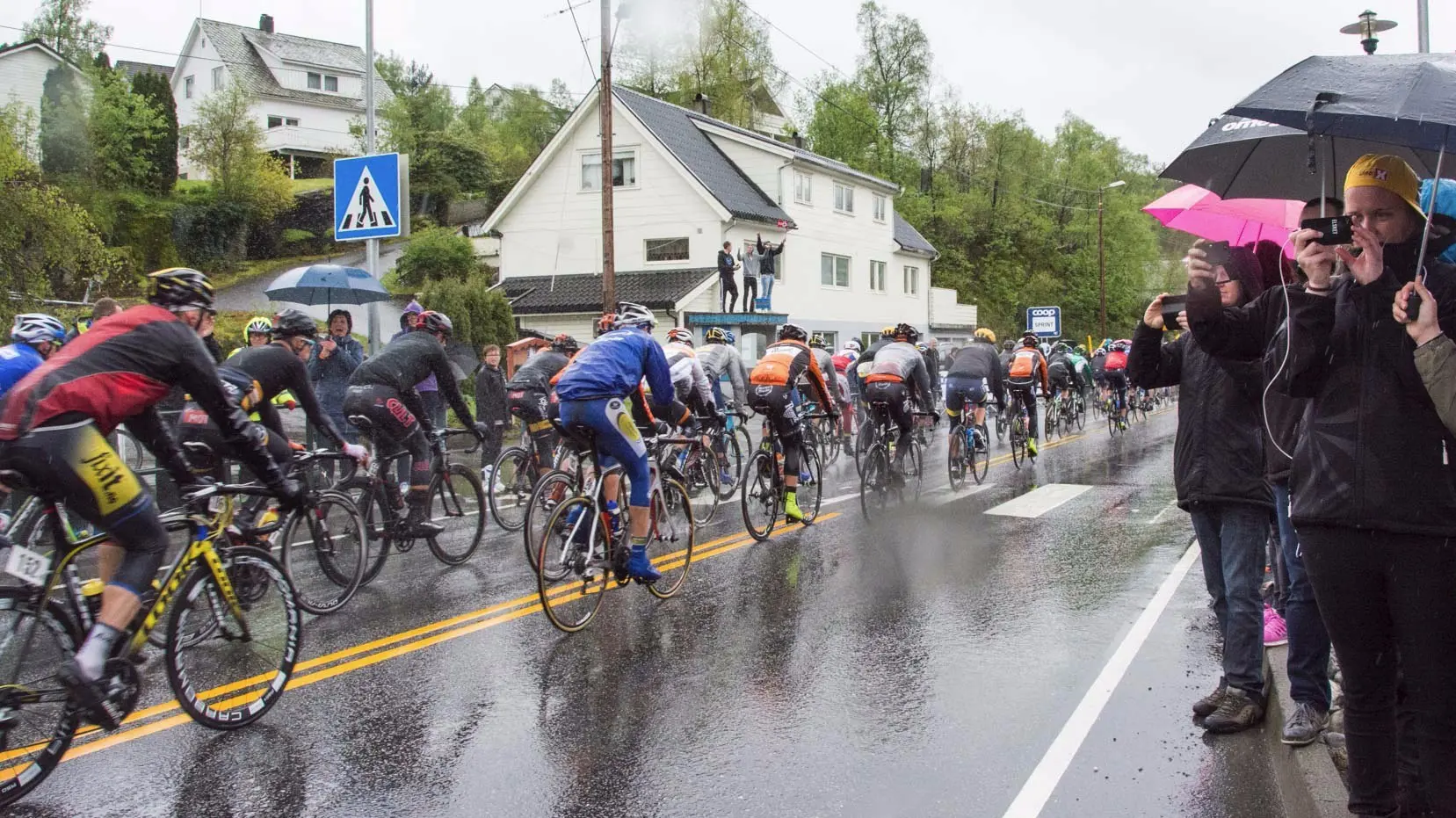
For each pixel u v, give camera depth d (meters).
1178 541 9.06
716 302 30.00
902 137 61.66
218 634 4.77
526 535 6.57
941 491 12.22
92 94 35.50
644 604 6.95
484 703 5.07
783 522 10.05
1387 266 3.09
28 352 7.41
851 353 19.06
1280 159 4.30
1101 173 64.44
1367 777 3.18
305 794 4.08
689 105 52.69
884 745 4.50
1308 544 3.08
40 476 3.95
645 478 6.53
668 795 4.04
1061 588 7.34
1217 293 3.74
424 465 7.90
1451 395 2.70
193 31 54.72
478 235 40.88
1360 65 2.88
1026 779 4.13
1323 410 3.04
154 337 4.18
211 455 6.36
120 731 4.75
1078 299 61.56
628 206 31.12
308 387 6.77
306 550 6.92
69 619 4.23
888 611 6.72
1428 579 2.88
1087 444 18.17
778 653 5.83
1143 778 4.14
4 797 3.96
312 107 55.38
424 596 7.25
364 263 38.12
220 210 36.16
